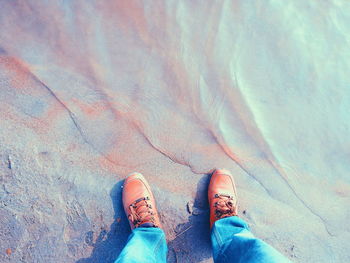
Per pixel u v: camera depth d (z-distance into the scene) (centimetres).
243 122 214
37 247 190
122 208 201
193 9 219
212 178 208
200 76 212
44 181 195
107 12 210
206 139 210
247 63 219
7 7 203
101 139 202
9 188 192
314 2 234
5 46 200
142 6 214
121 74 206
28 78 200
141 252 172
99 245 195
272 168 215
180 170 208
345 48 230
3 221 188
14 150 194
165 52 211
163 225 203
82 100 202
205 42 216
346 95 224
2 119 196
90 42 206
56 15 206
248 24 223
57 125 200
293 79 221
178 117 208
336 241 214
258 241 166
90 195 198
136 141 204
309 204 215
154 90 207
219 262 179
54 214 193
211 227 199
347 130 221
